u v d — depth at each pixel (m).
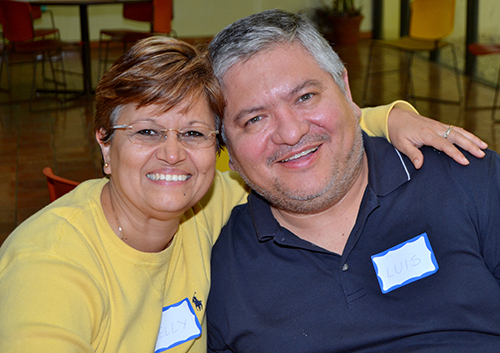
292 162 1.40
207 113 1.28
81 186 1.42
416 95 6.09
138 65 1.18
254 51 1.35
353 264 1.45
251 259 1.52
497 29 6.11
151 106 1.20
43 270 1.16
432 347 1.39
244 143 1.40
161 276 1.35
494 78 6.27
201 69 1.24
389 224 1.48
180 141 1.24
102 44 8.80
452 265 1.42
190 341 1.39
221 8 9.21
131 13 6.62
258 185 1.45
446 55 7.27
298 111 1.36
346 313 1.42
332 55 1.44
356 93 6.30
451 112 5.52
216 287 1.51
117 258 1.28
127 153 1.23
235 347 1.49
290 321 1.44
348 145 1.41
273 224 1.53
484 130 4.99
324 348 1.41
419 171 1.52
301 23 1.41
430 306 1.41
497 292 1.42
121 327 1.25
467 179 1.48
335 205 1.49
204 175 1.29
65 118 5.84
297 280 1.47
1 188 4.27
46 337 1.08
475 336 1.40
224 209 1.65
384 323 1.41
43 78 6.84
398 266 1.44
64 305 1.13
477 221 1.46
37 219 1.29
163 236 1.34
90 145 5.08
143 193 1.25
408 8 8.27
